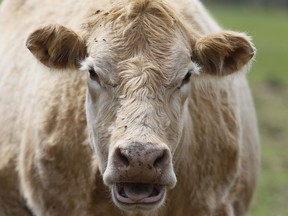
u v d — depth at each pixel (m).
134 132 9.95
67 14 12.65
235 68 11.27
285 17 85.12
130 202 9.93
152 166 9.73
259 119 30.94
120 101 10.39
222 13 81.00
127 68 10.45
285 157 25.50
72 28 11.77
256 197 21.14
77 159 11.88
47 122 12.10
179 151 11.39
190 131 11.70
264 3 99.31
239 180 13.01
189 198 11.98
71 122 11.88
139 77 10.36
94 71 10.70
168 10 10.96
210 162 12.14
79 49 11.08
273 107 33.41
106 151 10.57
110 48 10.62
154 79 10.38
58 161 12.03
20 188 12.86
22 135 12.63
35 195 12.40
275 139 28.05
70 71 11.37
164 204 11.72
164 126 10.26
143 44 10.62
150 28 10.72
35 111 12.35
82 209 11.98
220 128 12.21
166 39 10.69
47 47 11.08
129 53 10.58
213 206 12.23
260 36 64.69
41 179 12.24
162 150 9.79
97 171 11.62
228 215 12.60
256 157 14.29
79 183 11.92
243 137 13.26
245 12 86.50
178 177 11.73
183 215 12.03
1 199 13.16
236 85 13.09
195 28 11.97
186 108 11.19
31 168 12.34
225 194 12.46
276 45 59.69
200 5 13.42
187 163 11.77
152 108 10.23
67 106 11.92
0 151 13.04
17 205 13.09
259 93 36.31
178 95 10.64
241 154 12.89
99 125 10.68
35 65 12.80
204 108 12.05
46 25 11.01
